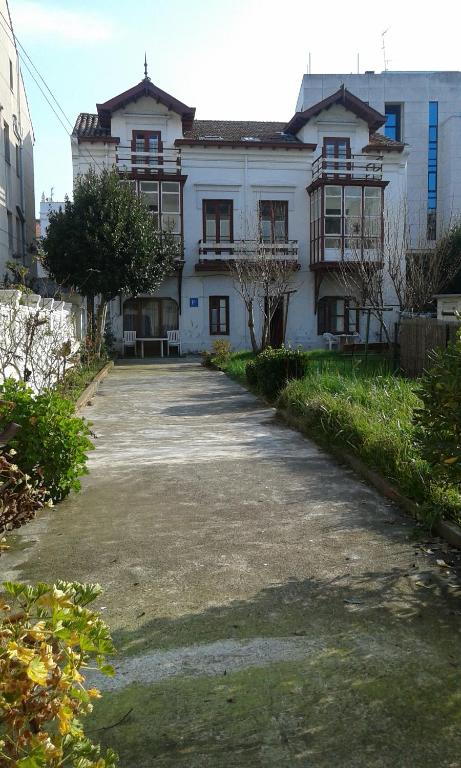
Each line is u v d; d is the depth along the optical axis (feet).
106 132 101.91
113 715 10.53
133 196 84.28
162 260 86.74
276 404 42.73
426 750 9.62
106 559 17.29
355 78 139.33
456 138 137.08
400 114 142.92
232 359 77.15
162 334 103.55
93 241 78.28
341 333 105.09
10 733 6.43
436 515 18.72
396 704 10.70
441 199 140.67
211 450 30.96
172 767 9.34
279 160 103.81
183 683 11.39
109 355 92.12
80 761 6.56
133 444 32.60
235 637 12.94
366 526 19.58
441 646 12.46
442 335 49.03
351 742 9.82
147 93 99.04
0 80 75.41
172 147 101.71
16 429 10.28
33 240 98.73
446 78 141.08
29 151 97.35
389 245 88.48
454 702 10.72
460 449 15.53
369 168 100.94
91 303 84.43
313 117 104.27
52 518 20.89
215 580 15.75
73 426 22.02
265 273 85.15
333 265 99.25
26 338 35.47
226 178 102.89
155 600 14.70
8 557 17.60
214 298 103.50
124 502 22.57
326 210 99.86
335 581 15.56
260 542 18.37
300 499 22.57
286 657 12.16
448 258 90.33
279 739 9.92
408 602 14.37
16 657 6.19
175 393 53.31
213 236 103.09
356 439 27.86
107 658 12.20
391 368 55.83
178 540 18.66
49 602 6.85
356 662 11.94
